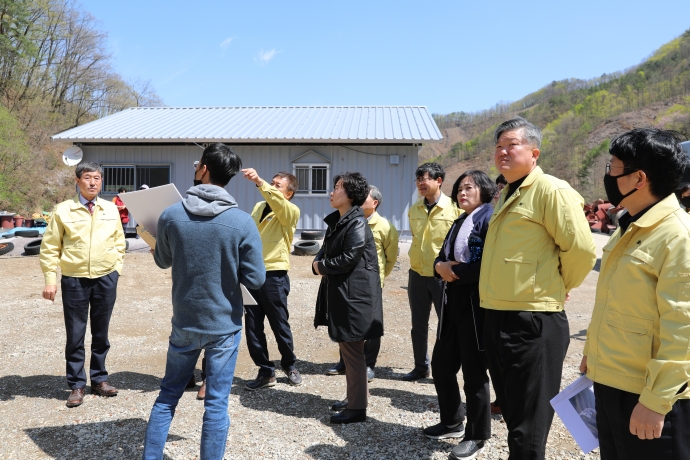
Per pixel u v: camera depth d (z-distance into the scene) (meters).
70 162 14.98
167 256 2.85
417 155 15.21
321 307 3.86
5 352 5.26
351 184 3.58
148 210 3.25
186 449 3.21
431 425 3.60
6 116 30.58
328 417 3.73
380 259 4.79
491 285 2.69
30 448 3.22
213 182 2.86
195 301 2.68
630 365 1.96
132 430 3.48
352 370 3.59
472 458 3.09
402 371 4.86
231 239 2.70
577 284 2.71
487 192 3.25
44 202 29.88
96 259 3.98
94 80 44.19
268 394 4.20
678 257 1.84
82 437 3.38
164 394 2.77
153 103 48.91
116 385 4.38
